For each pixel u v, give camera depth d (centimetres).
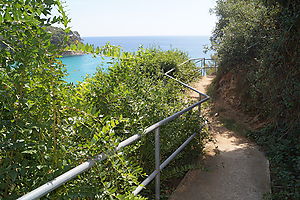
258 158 445
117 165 182
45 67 158
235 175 383
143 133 243
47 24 157
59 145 171
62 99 181
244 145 510
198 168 383
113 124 182
